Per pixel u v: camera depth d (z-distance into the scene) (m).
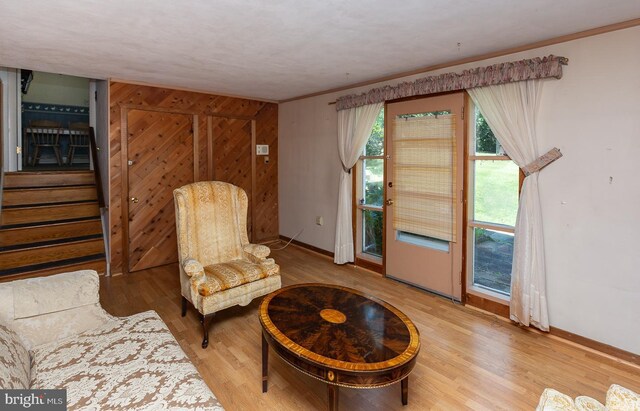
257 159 5.34
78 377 1.47
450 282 3.42
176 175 4.50
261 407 1.96
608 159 2.42
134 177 4.18
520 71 2.70
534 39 2.63
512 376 2.24
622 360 2.41
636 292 2.34
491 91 2.94
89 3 2.03
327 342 1.75
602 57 2.41
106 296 3.49
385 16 2.21
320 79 3.96
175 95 4.42
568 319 2.66
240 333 2.78
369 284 3.83
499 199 3.11
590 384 2.17
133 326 1.95
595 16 2.21
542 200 2.75
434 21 2.29
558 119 2.63
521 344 2.62
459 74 3.15
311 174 5.04
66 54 3.02
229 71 3.61
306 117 5.04
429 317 3.05
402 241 3.85
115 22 2.30
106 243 4.14
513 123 2.81
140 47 2.83
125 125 4.06
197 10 2.13
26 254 3.72
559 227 2.67
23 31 2.47
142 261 4.30
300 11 2.14
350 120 4.26
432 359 2.42
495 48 2.84
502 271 3.15
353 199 4.41
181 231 2.95
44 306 1.77
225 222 3.24
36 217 4.13
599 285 2.50
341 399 2.02
